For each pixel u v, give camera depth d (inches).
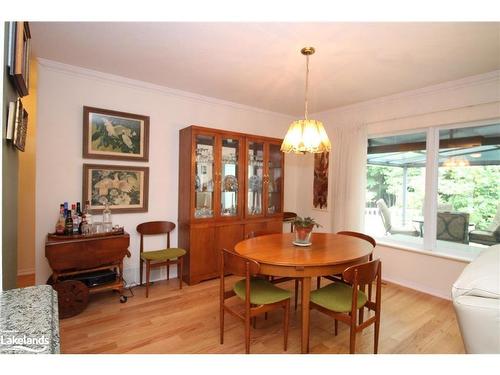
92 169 111.9
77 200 109.7
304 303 73.4
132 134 121.3
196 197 128.0
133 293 115.3
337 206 156.2
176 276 137.0
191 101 138.1
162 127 129.8
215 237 132.3
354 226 145.5
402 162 136.1
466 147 115.3
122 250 105.4
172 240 134.9
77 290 95.0
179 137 134.6
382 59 95.7
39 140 101.7
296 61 98.9
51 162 104.2
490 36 79.4
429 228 124.4
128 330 86.4
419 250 124.0
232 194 140.2
